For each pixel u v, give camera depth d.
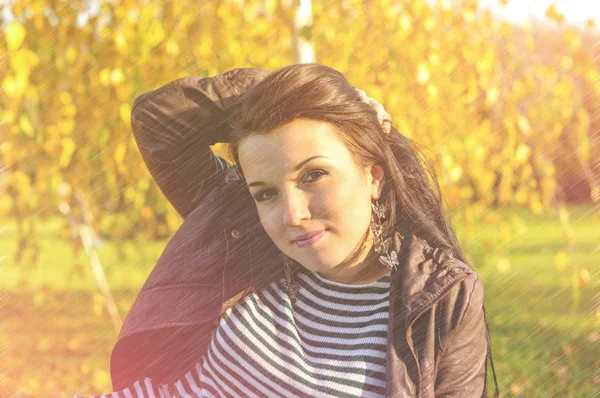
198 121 1.54
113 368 1.49
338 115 1.19
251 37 4.50
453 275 1.21
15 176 4.58
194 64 4.53
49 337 5.05
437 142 4.70
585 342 4.64
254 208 1.43
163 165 1.57
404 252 1.28
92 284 6.42
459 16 4.91
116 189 4.87
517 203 5.24
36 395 4.14
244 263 1.39
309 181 1.19
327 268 1.22
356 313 1.29
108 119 4.57
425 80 4.52
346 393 1.24
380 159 1.25
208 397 1.37
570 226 8.39
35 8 4.34
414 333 1.21
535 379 4.00
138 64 4.48
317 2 4.69
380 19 4.71
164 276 1.46
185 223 1.50
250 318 1.35
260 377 1.31
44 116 4.52
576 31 4.91
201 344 1.43
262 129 1.18
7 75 4.04
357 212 1.21
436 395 1.23
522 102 5.13
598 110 5.15
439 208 1.36
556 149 5.16
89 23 4.43
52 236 8.64
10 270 7.04
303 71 1.20
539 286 6.22
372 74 4.68
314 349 1.29
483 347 1.25
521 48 4.99
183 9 4.52
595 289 6.16
